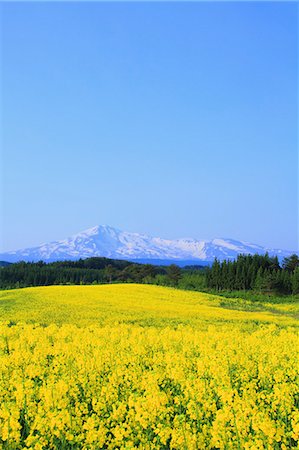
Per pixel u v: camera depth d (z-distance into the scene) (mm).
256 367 16078
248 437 9188
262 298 77125
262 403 11578
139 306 39781
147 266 125500
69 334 22125
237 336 21344
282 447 8805
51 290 52281
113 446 9305
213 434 9234
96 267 172125
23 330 23438
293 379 15031
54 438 9930
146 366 16844
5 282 109062
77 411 10883
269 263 107000
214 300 55469
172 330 23734
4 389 13062
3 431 9375
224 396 10602
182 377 13398
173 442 9164
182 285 102188
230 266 99750
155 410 9992
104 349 17500
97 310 35281
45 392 11062
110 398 11984
